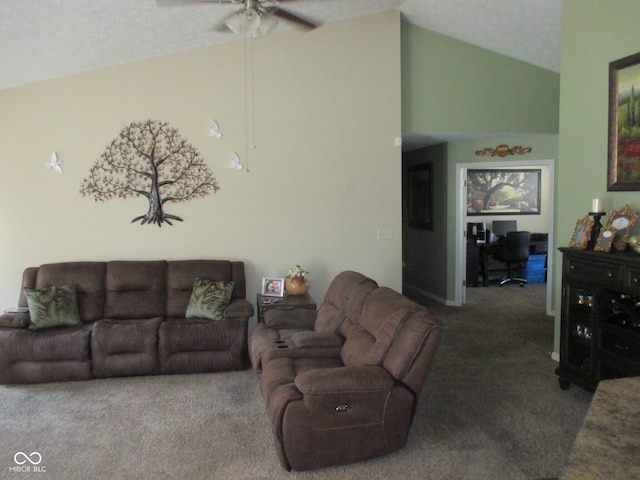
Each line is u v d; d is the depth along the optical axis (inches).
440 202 273.6
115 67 188.2
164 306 179.0
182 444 117.0
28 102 186.5
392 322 110.0
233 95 195.2
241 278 188.9
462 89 223.3
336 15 194.7
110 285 178.2
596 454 44.6
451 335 210.7
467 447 114.4
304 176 201.6
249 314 168.2
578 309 143.2
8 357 154.8
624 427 49.8
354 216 205.8
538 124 231.1
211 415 132.7
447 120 223.3
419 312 109.7
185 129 193.0
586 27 151.9
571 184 160.7
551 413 132.4
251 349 150.8
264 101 197.3
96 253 191.8
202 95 193.3
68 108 187.6
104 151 189.9
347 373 104.0
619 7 139.4
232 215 197.9
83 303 173.9
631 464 42.8
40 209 189.3
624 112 137.3
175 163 193.0
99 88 188.2
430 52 219.8
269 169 199.2
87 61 177.6
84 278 176.4
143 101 190.2
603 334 132.3
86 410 136.3
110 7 143.2
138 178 191.6
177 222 194.7
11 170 187.8
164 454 112.3
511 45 214.1
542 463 107.2
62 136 188.1
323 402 102.0
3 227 189.0
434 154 278.4
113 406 138.9
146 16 153.9
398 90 205.8
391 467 106.2
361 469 105.6
